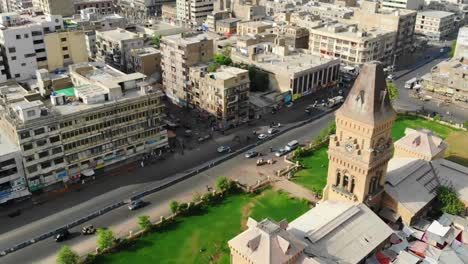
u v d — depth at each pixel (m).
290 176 129.00
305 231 86.50
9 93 134.75
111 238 96.75
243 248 77.44
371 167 90.25
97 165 129.25
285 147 145.38
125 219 110.81
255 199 118.88
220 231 105.88
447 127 165.25
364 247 84.88
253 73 192.75
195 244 101.50
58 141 118.56
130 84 139.00
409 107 184.75
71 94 133.62
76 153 123.62
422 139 114.06
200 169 133.38
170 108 181.25
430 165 110.44
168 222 108.69
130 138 134.62
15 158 112.94
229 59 198.38
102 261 96.12
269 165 136.75
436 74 196.12
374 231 88.62
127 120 131.38
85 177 127.81
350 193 95.88
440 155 114.94
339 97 188.38
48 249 100.44
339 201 98.44
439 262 87.62
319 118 172.62
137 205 115.00
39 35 162.88
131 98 130.50
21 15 189.88
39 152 115.94
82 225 108.69
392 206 99.00
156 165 136.88
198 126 164.50
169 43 177.50
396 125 167.00
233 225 108.06
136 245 101.12
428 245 93.50
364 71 87.50
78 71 148.00
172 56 178.12
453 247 93.19
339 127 93.31
